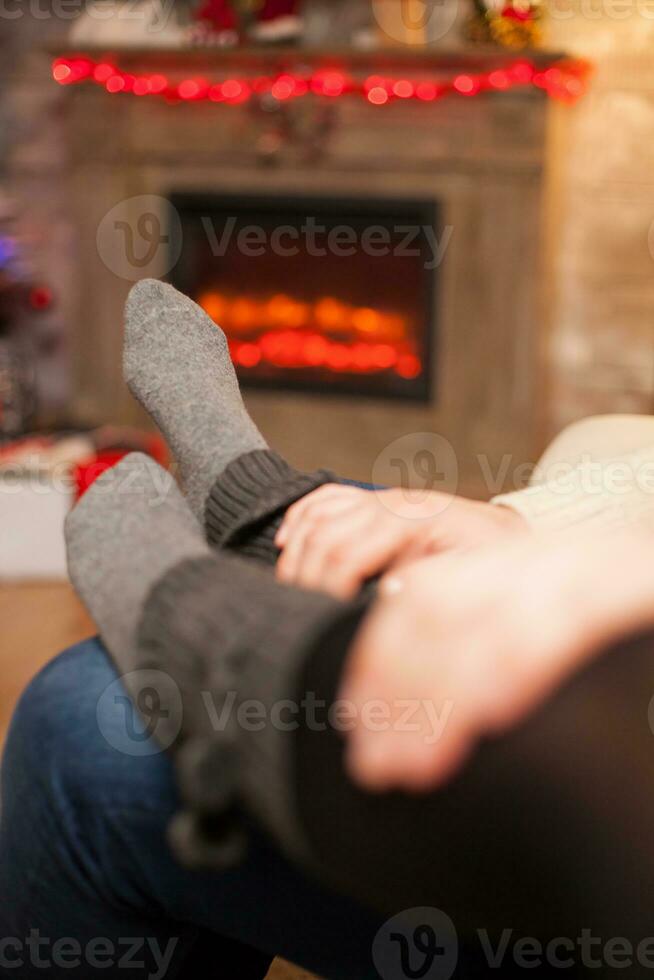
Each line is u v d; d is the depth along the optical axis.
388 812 0.34
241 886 0.44
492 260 2.62
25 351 2.72
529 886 0.34
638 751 0.33
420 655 0.34
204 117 2.76
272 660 0.35
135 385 0.80
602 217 2.74
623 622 0.33
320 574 0.49
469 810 0.33
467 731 0.33
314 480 0.56
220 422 0.70
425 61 2.53
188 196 2.83
